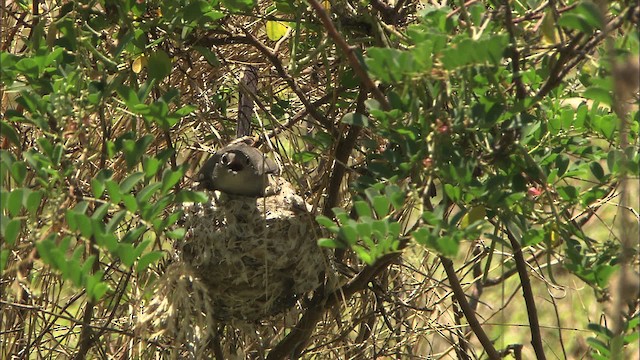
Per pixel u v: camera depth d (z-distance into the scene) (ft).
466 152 18.99
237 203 21.06
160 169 20.53
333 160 23.47
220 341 23.29
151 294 21.63
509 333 35.01
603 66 16.71
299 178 24.67
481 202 18.30
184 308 20.89
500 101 17.57
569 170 19.42
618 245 18.29
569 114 19.34
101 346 22.85
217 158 20.92
